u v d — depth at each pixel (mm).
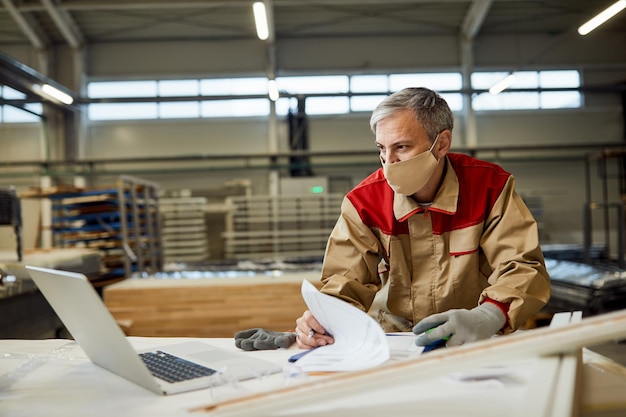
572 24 11062
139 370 1034
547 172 11406
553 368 945
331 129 11195
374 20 10891
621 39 11258
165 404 967
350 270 1614
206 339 1510
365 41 11188
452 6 10516
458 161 1636
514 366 1049
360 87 11188
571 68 11297
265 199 10711
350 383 847
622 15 10656
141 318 4016
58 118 11047
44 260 4203
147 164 11148
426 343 1204
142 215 7332
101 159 10742
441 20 10930
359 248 1620
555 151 11406
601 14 6395
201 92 11125
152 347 1394
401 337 1381
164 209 10484
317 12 10586
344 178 11281
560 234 11352
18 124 11102
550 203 11375
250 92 11141
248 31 10961
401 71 11172
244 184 10930
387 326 1715
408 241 1621
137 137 11164
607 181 11430
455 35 11211
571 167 11406
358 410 881
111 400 1004
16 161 10688
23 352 1406
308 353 1264
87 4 9484
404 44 11203
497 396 899
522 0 10188
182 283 4152
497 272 1469
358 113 11164
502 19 10906
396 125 1439
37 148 11102
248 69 11117
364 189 1669
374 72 11141
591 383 1103
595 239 11289
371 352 1140
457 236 1567
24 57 10820
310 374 1105
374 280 1678
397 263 1622
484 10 9961
